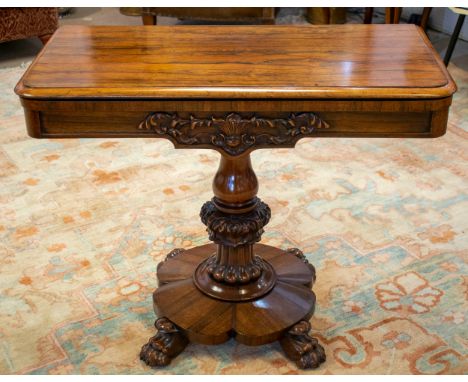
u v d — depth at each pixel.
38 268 2.05
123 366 1.67
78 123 1.34
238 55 1.49
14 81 3.64
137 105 1.30
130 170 2.68
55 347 1.73
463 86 3.47
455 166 2.68
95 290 1.95
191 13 4.02
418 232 2.23
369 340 1.75
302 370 1.65
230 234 1.65
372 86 1.29
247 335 1.64
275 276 1.82
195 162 2.75
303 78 1.33
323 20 4.38
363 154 2.80
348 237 2.20
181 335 1.69
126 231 2.24
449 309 1.85
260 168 2.68
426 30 4.23
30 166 2.70
